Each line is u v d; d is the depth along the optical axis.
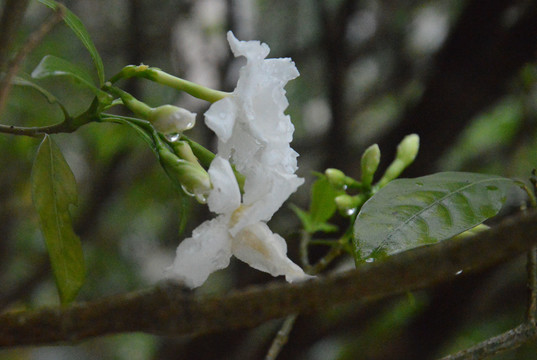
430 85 0.57
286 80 0.29
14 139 0.60
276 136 0.28
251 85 0.28
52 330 0.23
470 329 0.75
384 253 0.29
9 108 0.56
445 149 0.58
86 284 0.77
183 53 0.73
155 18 0.71
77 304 0.23
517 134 0.70
